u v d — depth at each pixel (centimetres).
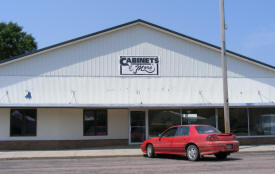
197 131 1496
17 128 2139
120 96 2230
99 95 2211
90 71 2220
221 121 2317
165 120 2288
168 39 2320
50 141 2148
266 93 2377
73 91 2188
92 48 2239
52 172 1195
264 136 2334
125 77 2250
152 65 2284
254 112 2356
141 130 2270
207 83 2327
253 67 2388
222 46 1997
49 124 2162
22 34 4719
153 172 1142
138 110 2280
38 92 2153
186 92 2297
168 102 2269
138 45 2288
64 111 2191
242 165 1276
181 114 2297
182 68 2312
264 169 1155
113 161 1547
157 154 1822
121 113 2270
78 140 2192
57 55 2198
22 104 1991
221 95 2328
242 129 2327
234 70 2369
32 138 2139
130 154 1788
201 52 2344
